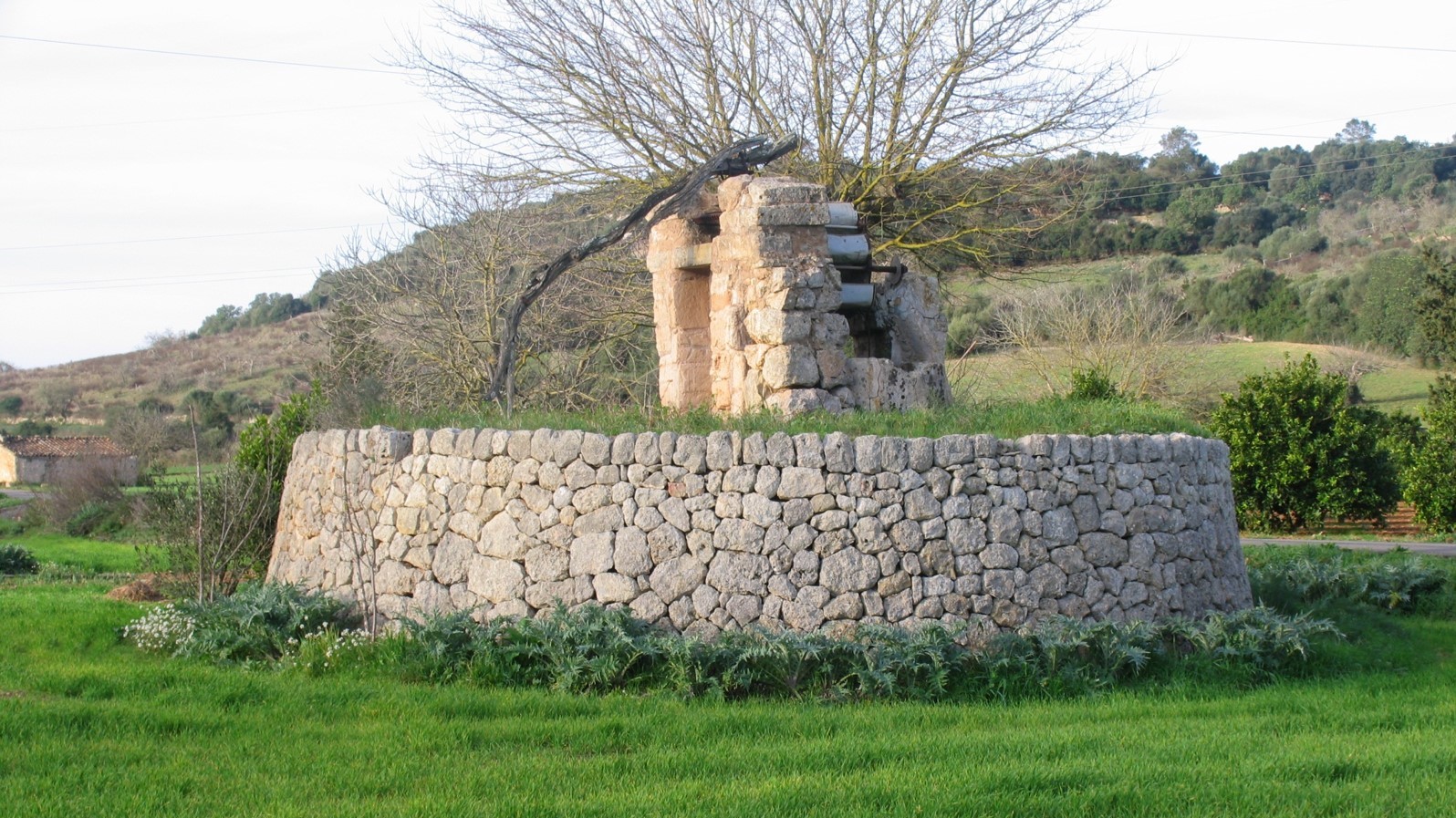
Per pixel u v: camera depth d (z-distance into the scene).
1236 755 7.29
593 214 23.22
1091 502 10.16
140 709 8.24
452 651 9.53
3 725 7.70
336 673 9.60
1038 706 8.80
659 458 9.97
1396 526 26.47
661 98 22.00
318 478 12.21
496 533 10.39
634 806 6.18
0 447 50.12
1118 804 6.30
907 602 9.60
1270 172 73.81
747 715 8.23
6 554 20.70
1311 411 25.20
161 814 6.13
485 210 23.08
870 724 8.14
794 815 6.07
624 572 9.88
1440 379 26.59
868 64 21.31
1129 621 9.99
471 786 6.62
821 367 12.24
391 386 22.27
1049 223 22.42
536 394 23.30
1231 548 11.39
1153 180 64.81
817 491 9.70
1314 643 10.38
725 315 12.58
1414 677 9.90
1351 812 6.22
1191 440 10.98
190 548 13.65
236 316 85.31
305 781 6.71
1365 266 52.09
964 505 9.79
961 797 6.32
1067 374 33.69
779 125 21.83
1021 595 9.78
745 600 9.64
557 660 9.16
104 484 32.44
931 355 14.41
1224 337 49.94
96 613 11.77
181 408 54.12
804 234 12.48
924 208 22.67
